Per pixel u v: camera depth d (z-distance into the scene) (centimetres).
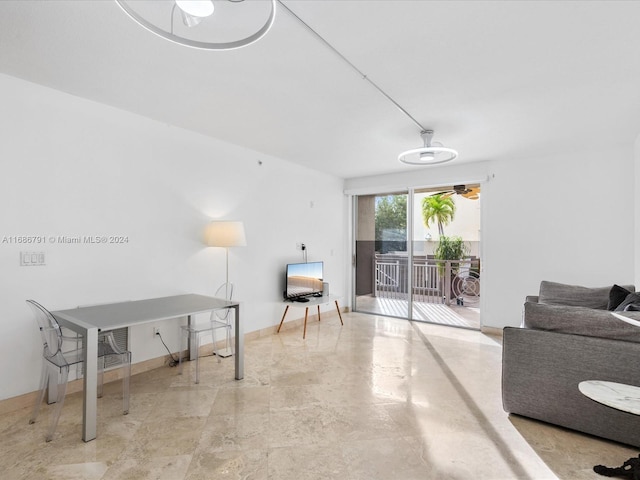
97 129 300
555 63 226
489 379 316
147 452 205
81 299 292
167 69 240
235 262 423
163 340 348
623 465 183
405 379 315
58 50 218
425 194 551
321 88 265
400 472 188
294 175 511
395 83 255
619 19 181
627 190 400
